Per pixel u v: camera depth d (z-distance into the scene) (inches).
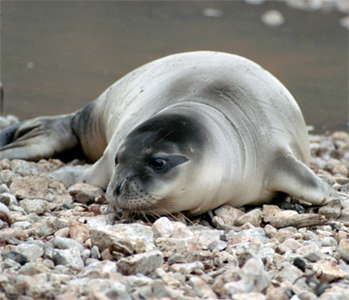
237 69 1026.1
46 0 2664.9
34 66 1865.2
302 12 2689.5
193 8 2679.6
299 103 1684.3
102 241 761.0
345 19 2605.8
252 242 796.6
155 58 1966.0
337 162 1262.3
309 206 975.0
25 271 690.8
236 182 925.8
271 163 962.1
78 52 2004.2
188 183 863.7
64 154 1227.9
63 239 768.3
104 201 962.7
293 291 686.5
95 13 2518.5
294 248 798.5
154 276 705.6
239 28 2385.6
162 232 816.9
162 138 868.0
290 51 2132.1
